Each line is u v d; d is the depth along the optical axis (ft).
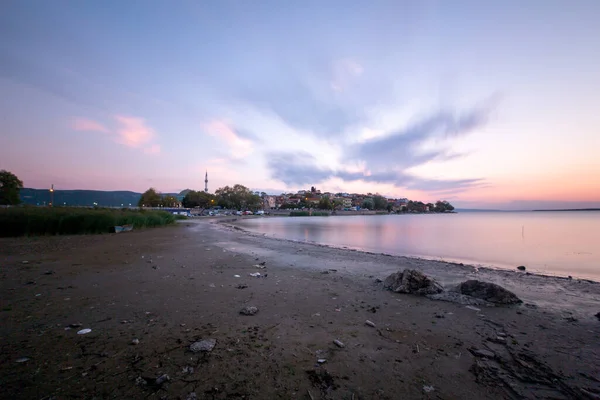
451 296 22.25
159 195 404.77
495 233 100.83
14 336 13.80
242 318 17.08
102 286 23.86
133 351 12.44
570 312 19.54
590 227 130.31
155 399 9.11
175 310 18.25
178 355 12.17
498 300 21.58
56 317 16.57
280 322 16.57
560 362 12.32
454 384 10.51
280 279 28.22
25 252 42.45
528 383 10.62
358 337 14.67
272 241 69.46
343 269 34.65
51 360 11.47
